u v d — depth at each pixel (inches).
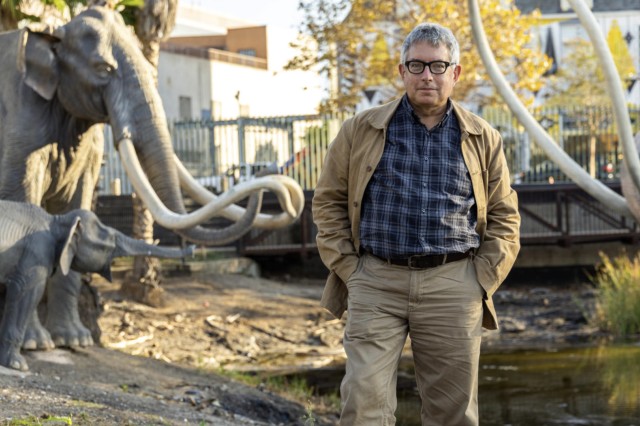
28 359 368.2
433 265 199.0
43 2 484.1
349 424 198.5
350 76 1334.9
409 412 424.5
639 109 1084.5
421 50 196.1
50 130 394.6
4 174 389.7
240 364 555.5
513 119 1122.7
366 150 201.2
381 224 199.5
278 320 677.9
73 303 403.9
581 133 1090.1
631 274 701.3
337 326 669.3
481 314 203.2
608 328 673.6
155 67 645.9
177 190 393.1
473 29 357.4
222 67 1895.9
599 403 434.3
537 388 475.8
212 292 745.6
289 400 420.5
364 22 1198.9
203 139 1036.5
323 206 207.9
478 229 204.8
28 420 251.8
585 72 2048.5
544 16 2945.4
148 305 670.5
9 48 396.2
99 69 392.5
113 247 370.3
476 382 205.5
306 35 1214.3
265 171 381.1
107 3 424.5
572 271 924.6
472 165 200.4
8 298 353.4
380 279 200.8
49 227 361.4
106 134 1118.4
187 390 374.9
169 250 376.2
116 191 981.8
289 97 2209.6
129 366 397.4
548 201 922.1
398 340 202.1
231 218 394.0
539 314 738.2
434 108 199.0
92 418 273.1
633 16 2974.9
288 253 904.9
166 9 639.1
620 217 913.5
